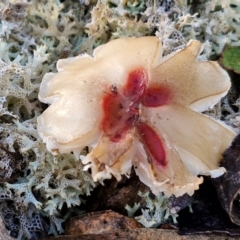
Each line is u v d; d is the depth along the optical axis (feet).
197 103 0.34
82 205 0.38
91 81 0.33
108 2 0.42
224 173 0.35
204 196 0.36
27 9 0.40
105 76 0.34
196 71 0.34
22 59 0.40
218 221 0.35
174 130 0.32
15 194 0.35
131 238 0.35
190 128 0.33
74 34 0.42
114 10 0.41
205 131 0.33
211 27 0.40
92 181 0.36
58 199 0.36
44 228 0.37
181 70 0.34
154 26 0.40
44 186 0.35
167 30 0.38
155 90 0.33
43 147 0.35
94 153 0.31
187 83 0.34
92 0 0.42
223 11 0.41
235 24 0.41
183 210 0.36
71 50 0.41
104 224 0.36
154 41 0.34
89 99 0.32
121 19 0.40
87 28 0.42
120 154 0.31
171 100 0.33
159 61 0.35
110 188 0.38
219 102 0.37
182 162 0.32
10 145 0.35
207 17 0.41
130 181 0.37
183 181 0.31
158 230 0.35
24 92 0.37
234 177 0.35
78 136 0.31
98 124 0.32
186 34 0.40
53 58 0.41
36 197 0.37
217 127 0.33
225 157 0.35
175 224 0.36
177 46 0.39
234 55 0.39
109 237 0.35
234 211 0.35
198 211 0.36
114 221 0.36
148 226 0.36
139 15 0.42
